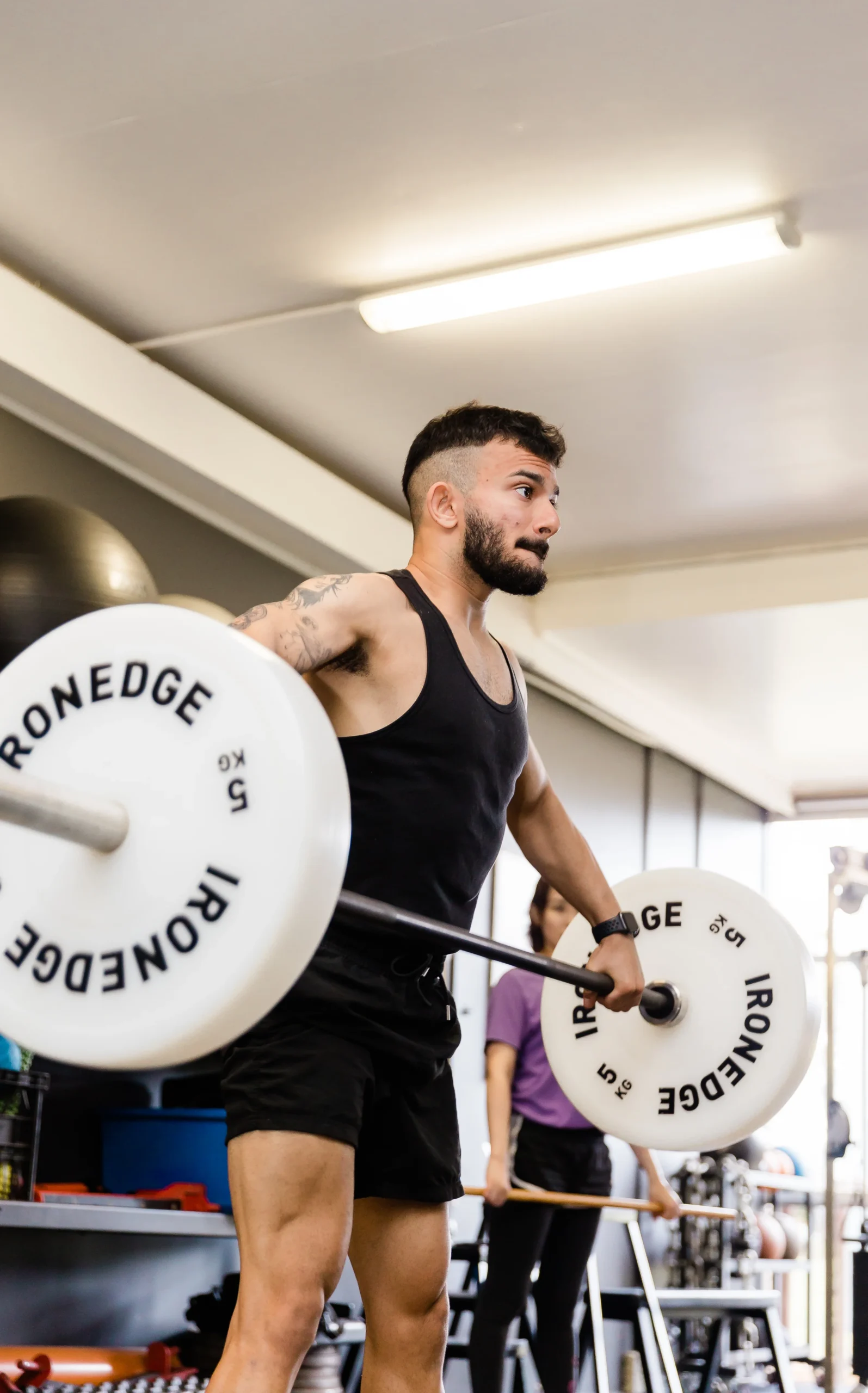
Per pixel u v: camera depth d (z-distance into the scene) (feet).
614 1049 8.25
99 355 14.37
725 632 20.94
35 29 10.84
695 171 12.16
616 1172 22.43
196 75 11.23
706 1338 21.49
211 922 4.16
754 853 29.22
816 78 11.00
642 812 25.39
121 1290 14.06
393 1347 6.03
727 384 15.44
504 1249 12.58
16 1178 11.23
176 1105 14.65
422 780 5.81
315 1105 5.39
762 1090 7.76
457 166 12.20
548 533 6.27
